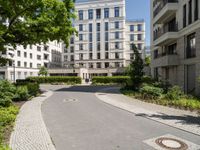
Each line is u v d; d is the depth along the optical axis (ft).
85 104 50.19
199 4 64.18
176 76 83.87
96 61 226.58
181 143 23.71
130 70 76.69
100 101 55.01
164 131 28.09
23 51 187.21
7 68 165.58
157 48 114.93
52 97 63.62
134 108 44.24
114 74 201.98
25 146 22.20
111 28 223.51
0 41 54.70
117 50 222.07
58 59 253.24
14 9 56.13
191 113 39.29
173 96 53.26
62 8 60.59
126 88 80.38
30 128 28.63
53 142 23.75
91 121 33.27
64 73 185.16
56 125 30.76
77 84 136.67
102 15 225.35
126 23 237.04
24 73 186.09
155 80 71.36
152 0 123.75
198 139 25.03
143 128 29.48
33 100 55.67
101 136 25.91
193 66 70.44
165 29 102.58
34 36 62.59
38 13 61.57
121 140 24.53
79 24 230.48
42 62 217.15
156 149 21.95
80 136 25.86
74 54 234.58
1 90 44.62
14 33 62.08
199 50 63.98
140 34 234.79
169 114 38.40
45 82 142.00
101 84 132.26
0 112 33.42
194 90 68.69
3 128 27.30
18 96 52.31
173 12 85.15
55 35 64.13
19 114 37.29
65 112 40.37
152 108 44.29
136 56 75.92
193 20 68.49
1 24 55.36
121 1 220.23
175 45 90.17
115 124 31.50
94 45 227.81
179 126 30.12
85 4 228.43
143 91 59.67
